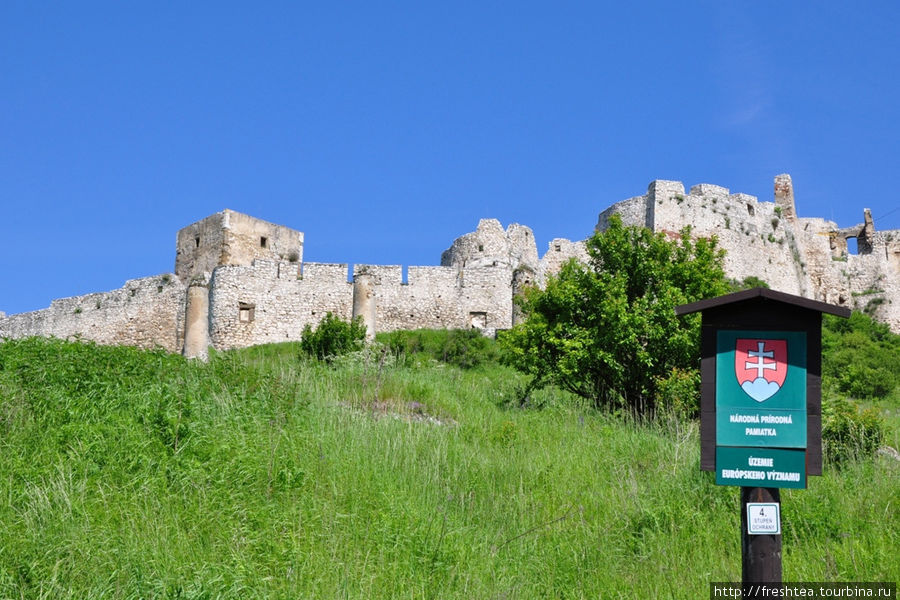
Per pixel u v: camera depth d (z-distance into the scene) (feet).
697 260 72.54
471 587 32.01
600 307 69.51
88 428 39.96
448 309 142.20
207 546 32.65
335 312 140.36
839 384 101.09
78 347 55.83
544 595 32.68
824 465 42.98
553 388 72.38
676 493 39.14
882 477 39.88
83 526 32.40
